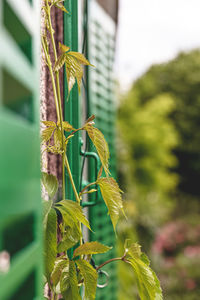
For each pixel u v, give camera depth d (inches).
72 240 33.8
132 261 35.4
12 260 13.5
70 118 45.6
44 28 41.4
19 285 13.6
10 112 13.5
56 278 32.0
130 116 294.8
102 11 74.6
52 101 44.3
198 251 211.3
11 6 13.4
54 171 44.3
